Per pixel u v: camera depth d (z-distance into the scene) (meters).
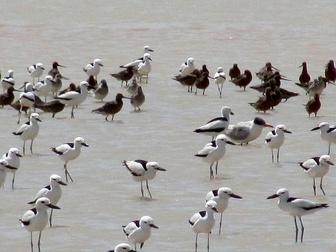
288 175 30.39
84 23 63.06
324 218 26.25
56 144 34.34
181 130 36.47
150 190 28.83
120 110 39.38
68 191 28.77
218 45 55.75
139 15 66.19
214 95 43.00
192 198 27.95
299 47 54.91
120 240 24.39
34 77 44.75
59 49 54.56
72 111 38.59
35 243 24.22
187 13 67.00
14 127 36.91
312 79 46.47
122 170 31.09
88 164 31.77
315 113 38.53
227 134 33.91
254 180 29.84
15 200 27.77
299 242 24.30
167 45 55.81
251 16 65.81
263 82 43.91
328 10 68.00
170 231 25.09
